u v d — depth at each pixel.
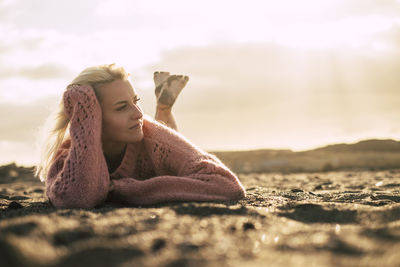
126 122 2.69
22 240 1.32
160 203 2.62
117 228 1.63
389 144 12.39
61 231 1.53
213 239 1.48
